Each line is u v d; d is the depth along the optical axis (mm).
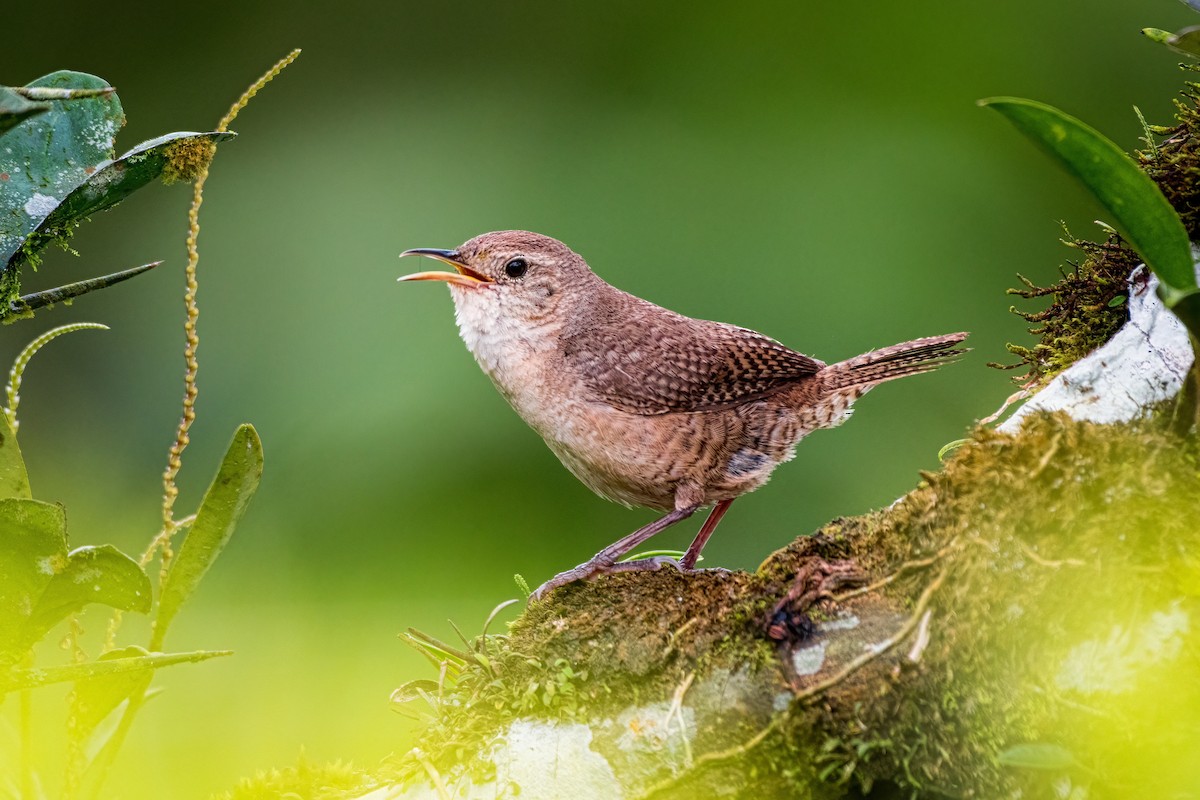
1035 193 12031
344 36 14281
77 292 5105
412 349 11664
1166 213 4156
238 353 12289
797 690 4531
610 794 4656
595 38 13656
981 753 4457
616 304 8336
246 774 8641
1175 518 4414
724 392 7797
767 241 11992
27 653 4812
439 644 5379
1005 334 11352
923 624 4504
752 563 10555
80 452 12328
